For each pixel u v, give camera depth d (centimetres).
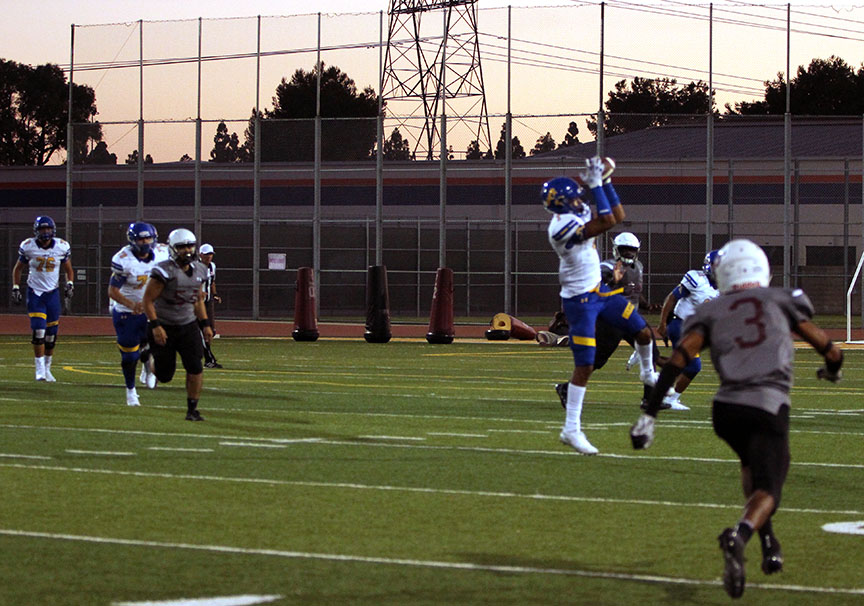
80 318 5450
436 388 2433
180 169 5341
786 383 846
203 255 2931
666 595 873
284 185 5966
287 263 6009
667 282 5666
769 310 854
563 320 3938
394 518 1137
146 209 5725
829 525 1120
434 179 5953
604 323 1736
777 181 5562
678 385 2036
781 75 5022
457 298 6106
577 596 868
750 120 4962
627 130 4775
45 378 2531
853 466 1465
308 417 1922
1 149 10712
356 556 983
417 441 1658
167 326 1842
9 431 1734
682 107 6241
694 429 1808
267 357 3347
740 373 843
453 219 4888
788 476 1388
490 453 1552
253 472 1392
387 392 2341
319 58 5119
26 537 1046
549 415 1973
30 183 6919
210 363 2920
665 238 5497
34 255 2512
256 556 980
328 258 6025
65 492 1259
